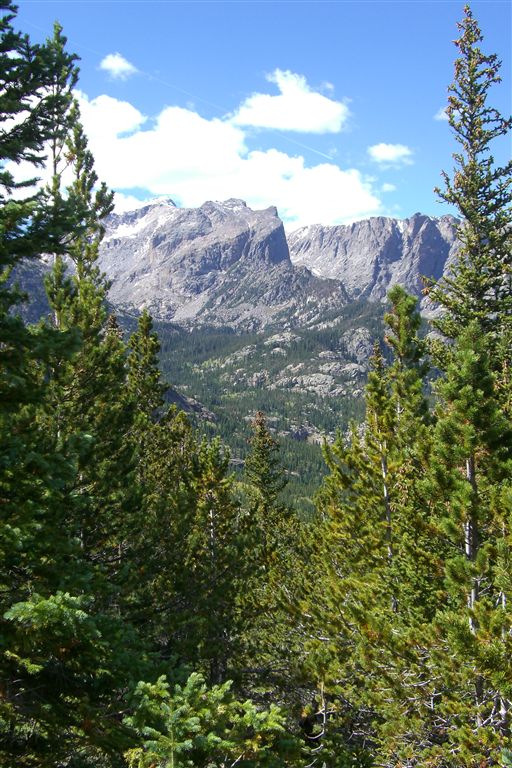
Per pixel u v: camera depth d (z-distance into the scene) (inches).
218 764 254.1
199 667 682.8
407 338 773.9
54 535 301.7
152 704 248.2
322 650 578.9
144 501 716.7
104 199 663.1
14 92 316.5
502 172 904.3
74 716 291.3
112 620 313.4
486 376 441.7
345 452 746.2
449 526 431.2
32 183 325.1
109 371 651.5
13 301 310.3
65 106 335.9
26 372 330.3
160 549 701.3
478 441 428.5
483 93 920.9
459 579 411.8
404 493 601.9
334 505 764.0
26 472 289.6
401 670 438.0
